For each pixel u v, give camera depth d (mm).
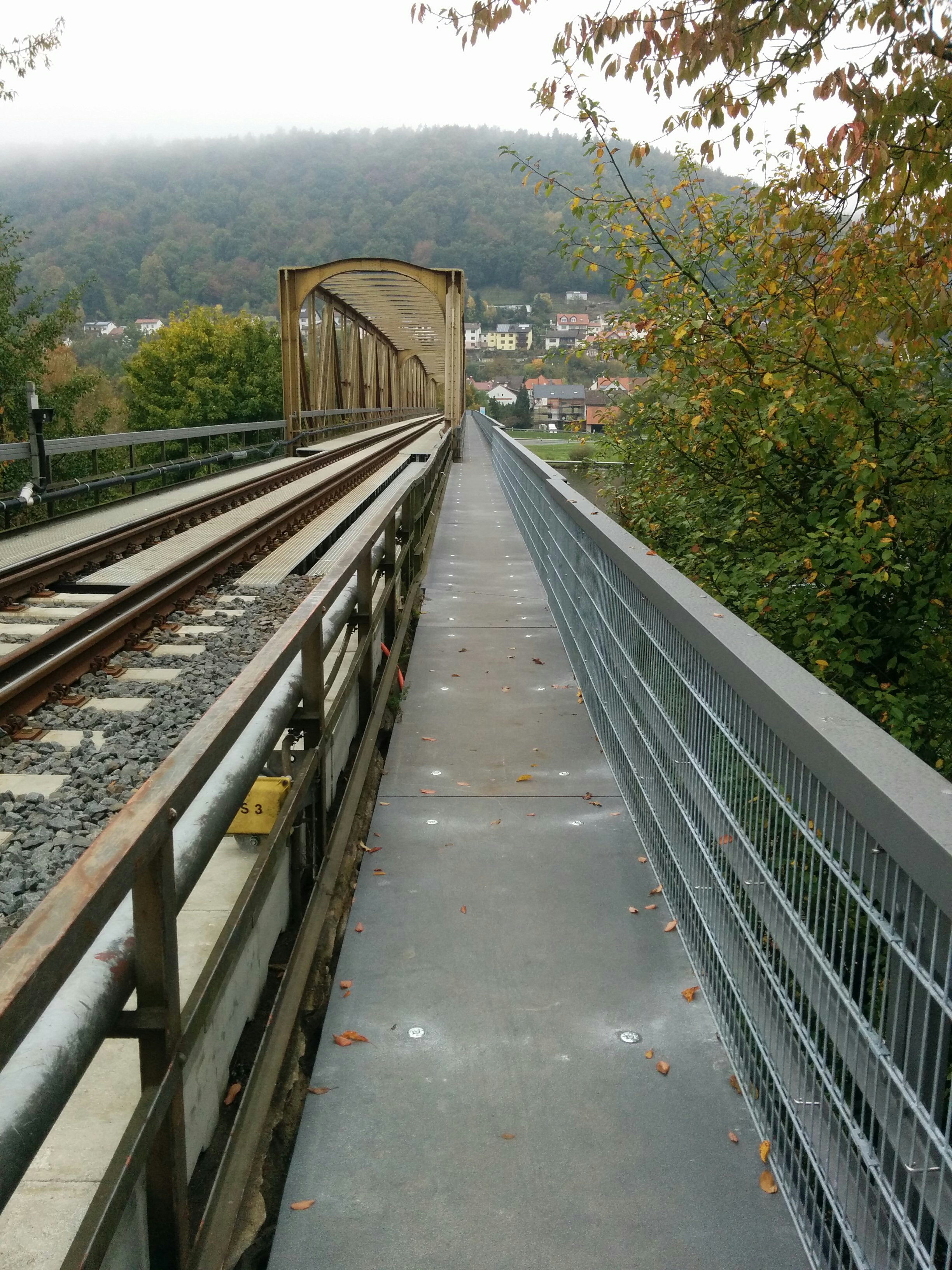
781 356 6348
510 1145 2527
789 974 2303
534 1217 2295
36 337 22422
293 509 12828
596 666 5672
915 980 1562
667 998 3184
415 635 7922
